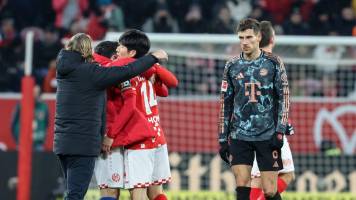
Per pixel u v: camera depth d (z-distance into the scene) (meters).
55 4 59.59
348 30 57.91
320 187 41.84
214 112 42.78
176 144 42.62
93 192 40.53
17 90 55.09
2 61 56.22
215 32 57.50
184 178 41.31
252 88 28.75
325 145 42.75
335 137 43.09
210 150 42.66
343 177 41.97
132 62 27.23
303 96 43.66
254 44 28.55
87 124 27.25
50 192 42.25
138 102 28.61
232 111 29.34
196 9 59.22
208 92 43.47
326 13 59.44
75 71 27.27
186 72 43.38
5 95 49.06
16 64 56.28
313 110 43.19
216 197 41.09
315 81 43.88
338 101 43.31
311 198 41.69
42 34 59.09
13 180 42.66
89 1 59.94
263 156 28.77
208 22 58.25
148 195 29.69
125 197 40.03
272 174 28.80
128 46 28.70
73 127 27.23
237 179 28.81
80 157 27.33
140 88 28.70
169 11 59.53
